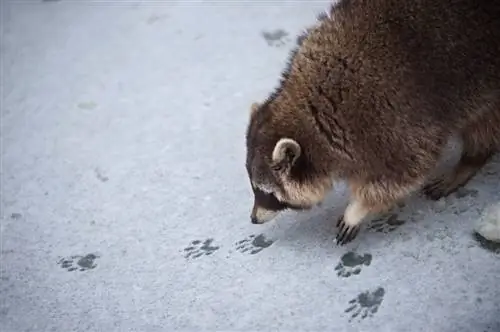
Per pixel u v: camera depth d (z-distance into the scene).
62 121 2.22
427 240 1.83
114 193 2.03
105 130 2.18
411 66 1.72
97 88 2.29
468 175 1.89
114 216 1.98
